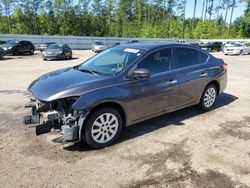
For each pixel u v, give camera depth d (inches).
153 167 162.4
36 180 148.1
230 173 157.1
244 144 194.5
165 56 221.8
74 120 174.7
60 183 145.9
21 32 2748.5
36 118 186.9
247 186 144.9
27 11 2770.7
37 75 490.0
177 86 224.5
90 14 3041.3
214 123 233.9
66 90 175.2
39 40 1510.8
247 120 243.0
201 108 260.8
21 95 322.7
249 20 2630.4
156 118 241.9
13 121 230.5
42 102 178.7
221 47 1536.7
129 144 191.8
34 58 935.0
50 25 2815.0
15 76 476.1
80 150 181.5
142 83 199.5
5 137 198.1
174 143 194.2
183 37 3100.4
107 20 3125.0
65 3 2810.0
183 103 235.8
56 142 181.6
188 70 234.7
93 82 182.9
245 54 1242.0
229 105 288.8
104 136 185.6
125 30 3142.2
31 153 176.1
